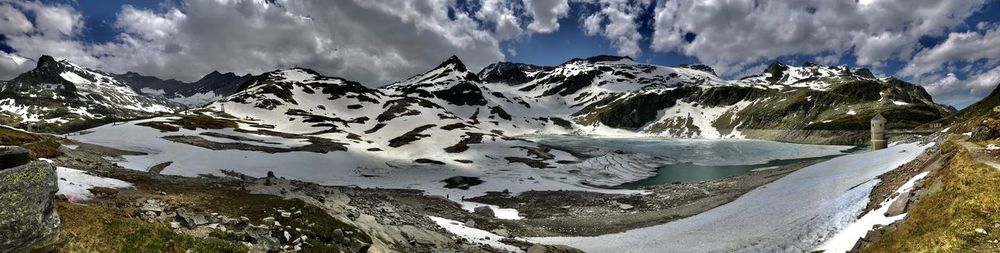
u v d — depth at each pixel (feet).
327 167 347.56
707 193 250.98
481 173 371.35
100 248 62.13
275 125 628.69
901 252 81.25
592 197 257.96
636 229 165.68
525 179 338.54
